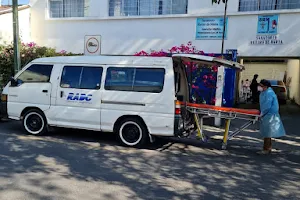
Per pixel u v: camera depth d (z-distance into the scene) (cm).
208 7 1121
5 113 798
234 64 671
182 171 542
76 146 686
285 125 1034
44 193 423
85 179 483
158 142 754
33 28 1380
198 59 650
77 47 1326
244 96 1833
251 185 487
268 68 2127
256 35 1076
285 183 502
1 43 1263
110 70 698
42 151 633
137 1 1241
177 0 1189
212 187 471
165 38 1194
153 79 660
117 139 729
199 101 877
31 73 775
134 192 439
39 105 760
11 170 510
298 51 1034
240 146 752
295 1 1051
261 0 1082
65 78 738
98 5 1273
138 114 671
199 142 773
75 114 725
